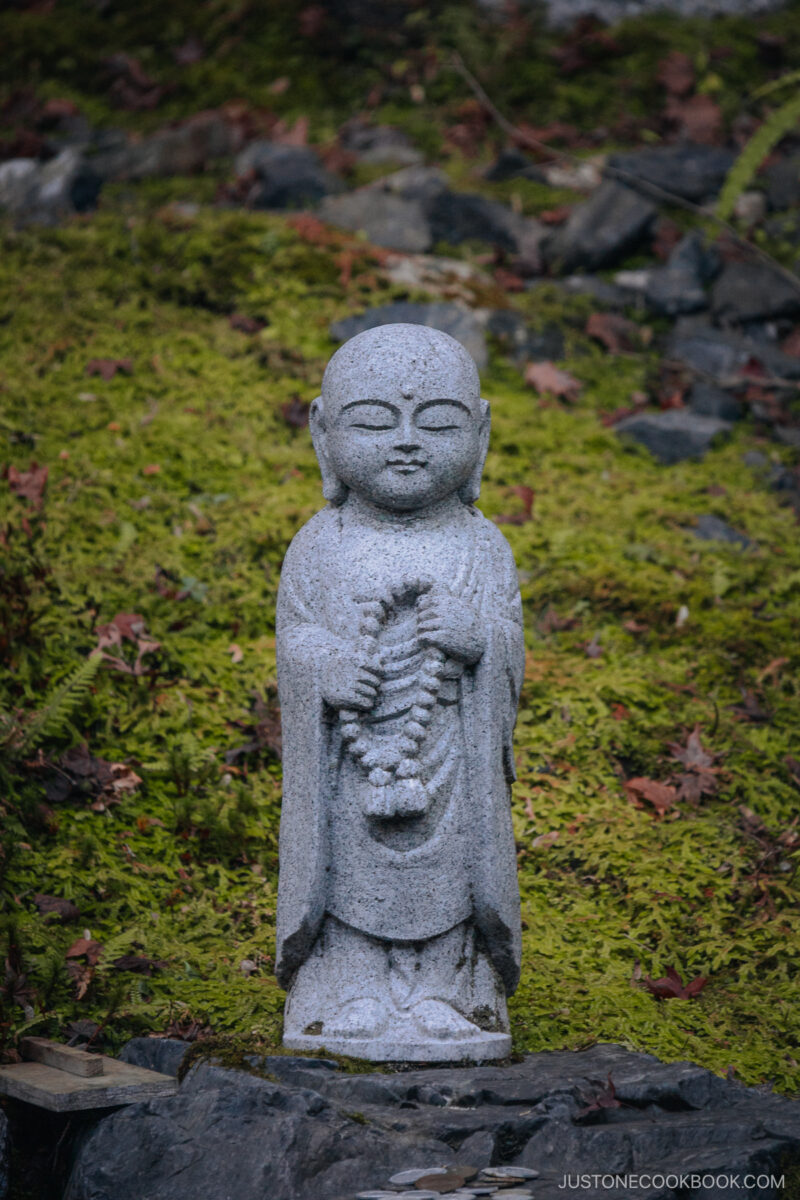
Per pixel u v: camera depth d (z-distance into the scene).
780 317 8.69
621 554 6.79
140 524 6.48
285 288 8.39
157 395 7.47
